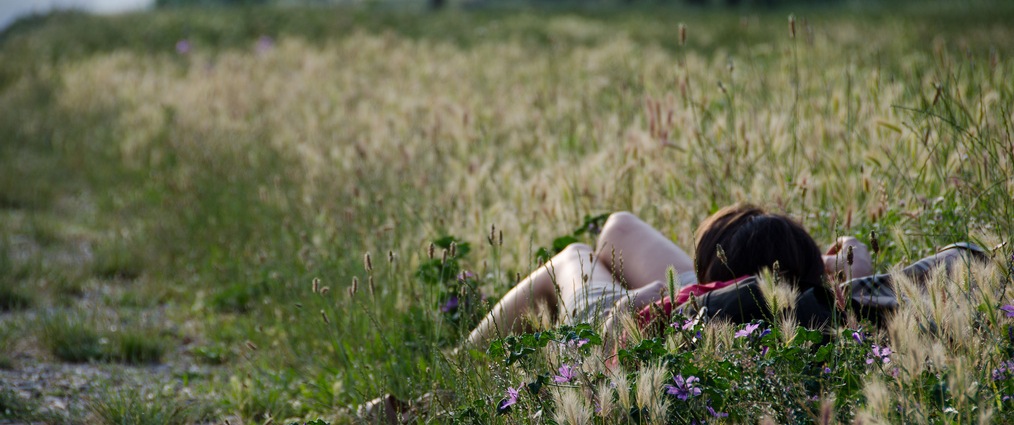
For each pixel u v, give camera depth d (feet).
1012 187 12.43
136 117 37.63
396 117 28.22
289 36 66.69
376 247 17.03
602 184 17.34
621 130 21.20
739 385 8.18
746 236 10.59
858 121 17.61
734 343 8.61
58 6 84.79
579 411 7.48
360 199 19.99
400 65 45.73
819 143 17.07
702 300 9.92
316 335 16.01
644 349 8.34
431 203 18.26
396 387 13.28
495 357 9.55
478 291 14.71
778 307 8.64
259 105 35.53
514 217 16.66
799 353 8.27
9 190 30.37
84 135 37.88
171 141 32.24
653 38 59.88
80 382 14.97
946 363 7.39
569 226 16.72
